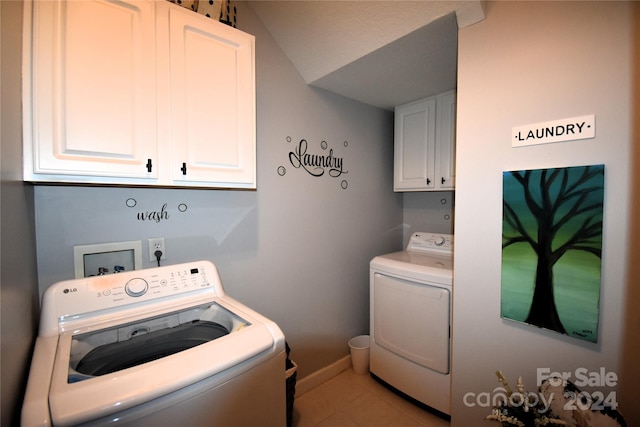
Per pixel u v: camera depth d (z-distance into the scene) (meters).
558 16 1.04
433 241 2.24
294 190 1.88
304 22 1.56
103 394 0.61
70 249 1.12
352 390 1.97
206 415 0.74
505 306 1.19
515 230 1.15
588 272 0.99
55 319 0.89
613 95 0.94
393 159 2.60
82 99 0.88
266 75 1.71
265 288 1.75
